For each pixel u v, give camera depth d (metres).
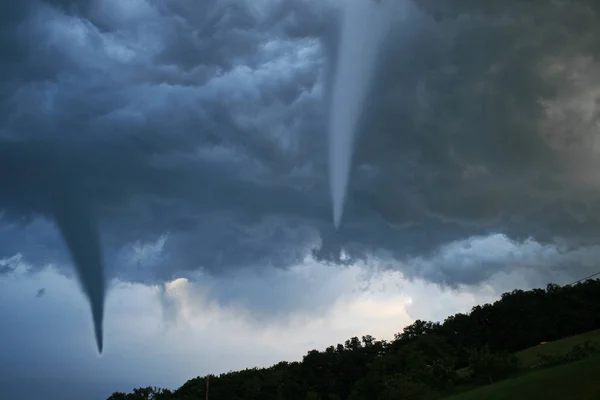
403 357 152.38
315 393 177.25
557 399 62.34
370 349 196.50
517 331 177.38
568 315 174.88
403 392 122.56
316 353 182.38
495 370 118.44
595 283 189.75
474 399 76.75
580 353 109.94
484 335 184.75
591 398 58.28
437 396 120.19
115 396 175.25
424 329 197.62
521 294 190.00
